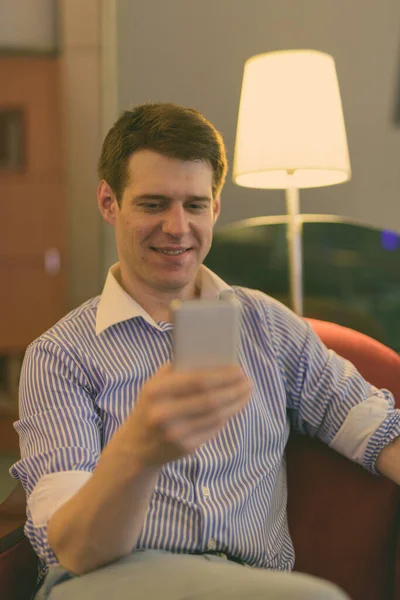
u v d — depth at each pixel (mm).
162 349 1169
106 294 1192
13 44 2488
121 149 1154
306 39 2314
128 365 1140
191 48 2334
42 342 1152
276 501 1216
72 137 2502
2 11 2469
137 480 806
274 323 1277
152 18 2332
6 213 2588
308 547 1270
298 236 1882
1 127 2553
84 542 861
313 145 1637
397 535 1251
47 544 938
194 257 1178
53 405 1082
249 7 2312
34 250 2607
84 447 1038
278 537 1197
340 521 1265
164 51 2344
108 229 2582
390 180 2350
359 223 1970
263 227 1977
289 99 1633
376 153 2334
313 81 1637
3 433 2670
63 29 2412
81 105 2467
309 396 1250
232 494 1119
